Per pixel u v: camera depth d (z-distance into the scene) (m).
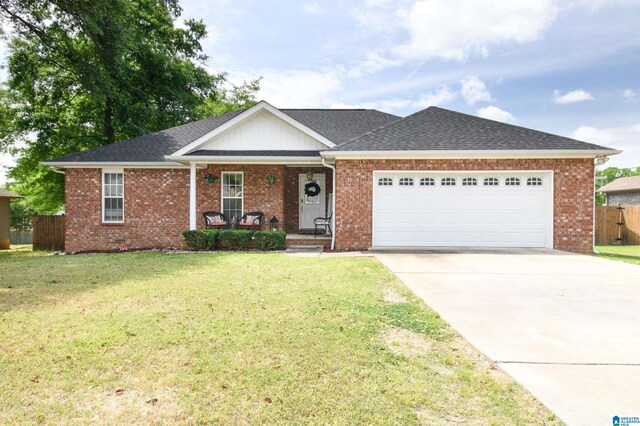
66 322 4.58
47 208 26.44
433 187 12.02
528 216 11.87
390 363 3.52
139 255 11.27
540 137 12.25
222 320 4.67
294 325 4.49
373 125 15.61
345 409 2.75
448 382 3.15
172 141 15.21
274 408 2.76
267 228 14.00
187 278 7.36
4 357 3.58
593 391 2.92
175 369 3.36
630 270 8.16
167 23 24.11
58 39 17.14
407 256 10.34
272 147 13.73
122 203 14.04
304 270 8.24
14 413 2.67
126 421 2.59
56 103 22.08
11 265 9.20
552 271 8.04
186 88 24.73
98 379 3.17
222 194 14.06
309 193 15.38
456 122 13.42
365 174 12.04
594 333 4.23
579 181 11.65
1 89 19.81
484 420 2.60
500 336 4.14
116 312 5.00
